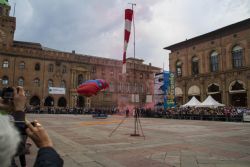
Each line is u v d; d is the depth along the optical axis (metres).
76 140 12.19
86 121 27.89
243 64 39.44
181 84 51.38
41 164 1.61
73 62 62.12
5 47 54.31
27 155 8.20
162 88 43.56
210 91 45.00
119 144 10.97
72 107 59.53
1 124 1.39
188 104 38.94
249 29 38.91
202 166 7.14
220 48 43.53
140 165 7.23
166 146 10.59
